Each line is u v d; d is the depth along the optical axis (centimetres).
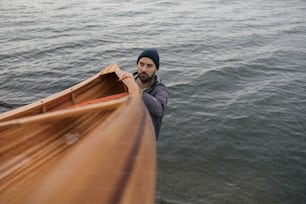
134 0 3594
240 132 718
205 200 518
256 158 630
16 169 328
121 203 96
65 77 1083
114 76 528
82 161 106
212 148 657
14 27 1988
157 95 346
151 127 170
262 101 873
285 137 703
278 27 2052
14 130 355
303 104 863
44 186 90
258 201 522
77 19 2322
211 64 1216
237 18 2411
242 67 1170
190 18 2395
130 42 1617
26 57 1326
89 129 407
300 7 3058
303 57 1339
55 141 376
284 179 575
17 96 931
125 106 174
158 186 545
